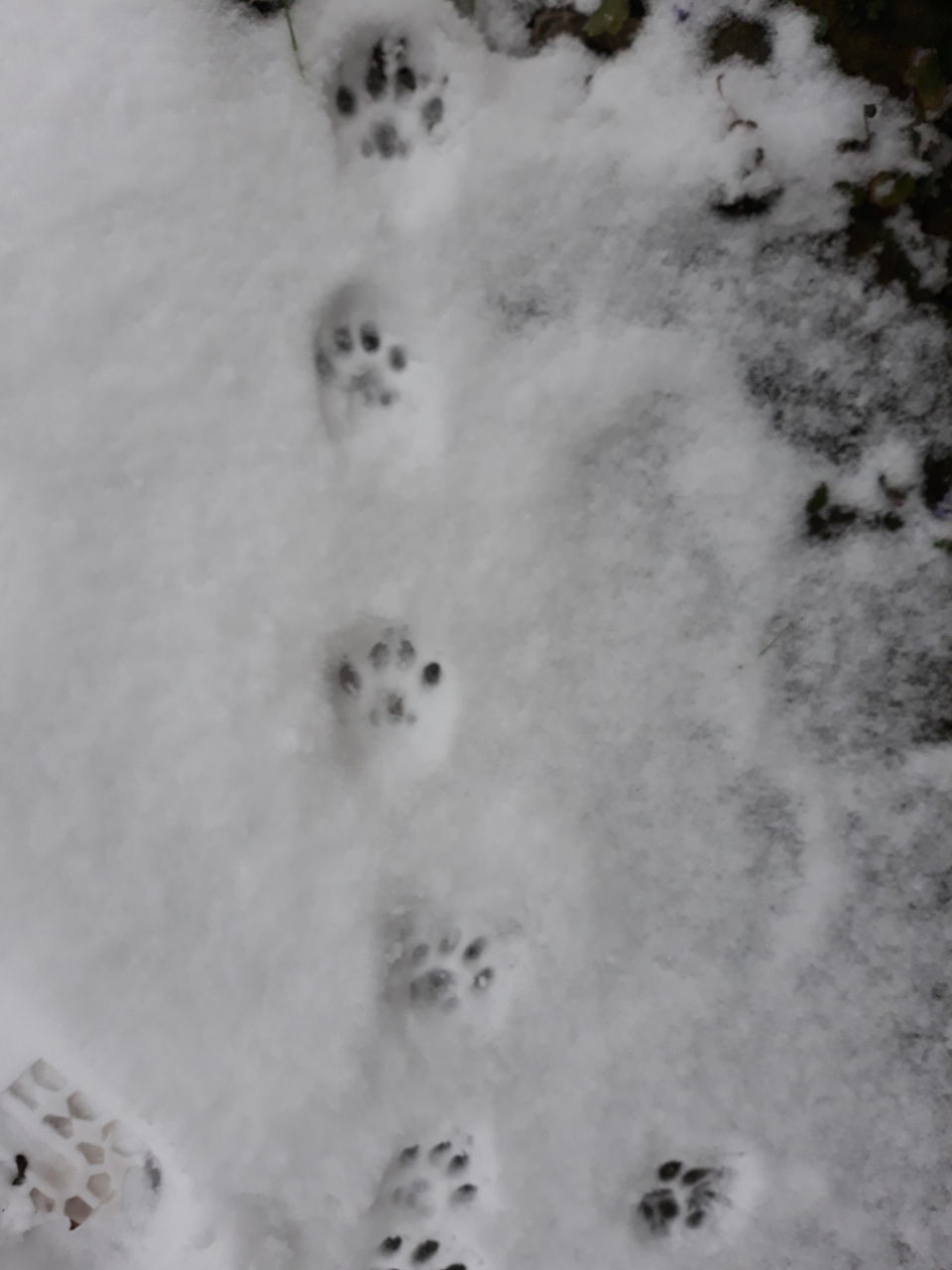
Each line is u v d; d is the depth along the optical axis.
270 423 1.26
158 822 1.25
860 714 1.32
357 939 1.26
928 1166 1.33
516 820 1.29
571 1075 1.30
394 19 1.25
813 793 1.32
